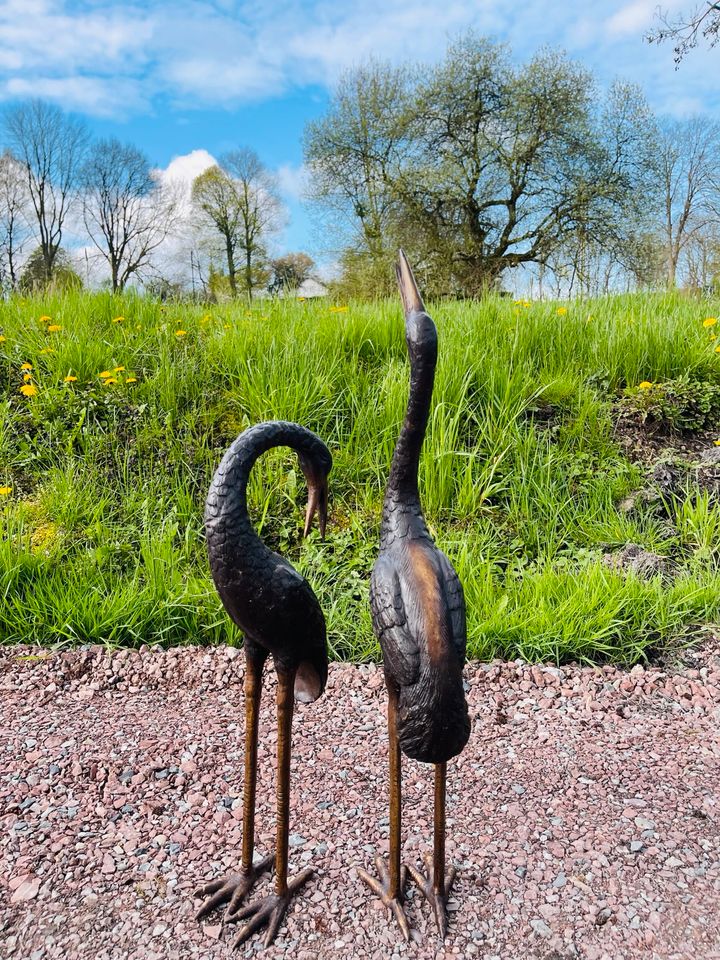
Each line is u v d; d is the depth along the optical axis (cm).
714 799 286
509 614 393
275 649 201
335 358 571
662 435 578
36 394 555
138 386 564
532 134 2006
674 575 446
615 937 222
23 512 474
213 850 256
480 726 334
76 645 392
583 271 1391
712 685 365
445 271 1975
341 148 2142
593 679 369
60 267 2150
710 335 646
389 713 210
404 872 243
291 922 225
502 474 508
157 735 325
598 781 297
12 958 212
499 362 580
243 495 194
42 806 277
